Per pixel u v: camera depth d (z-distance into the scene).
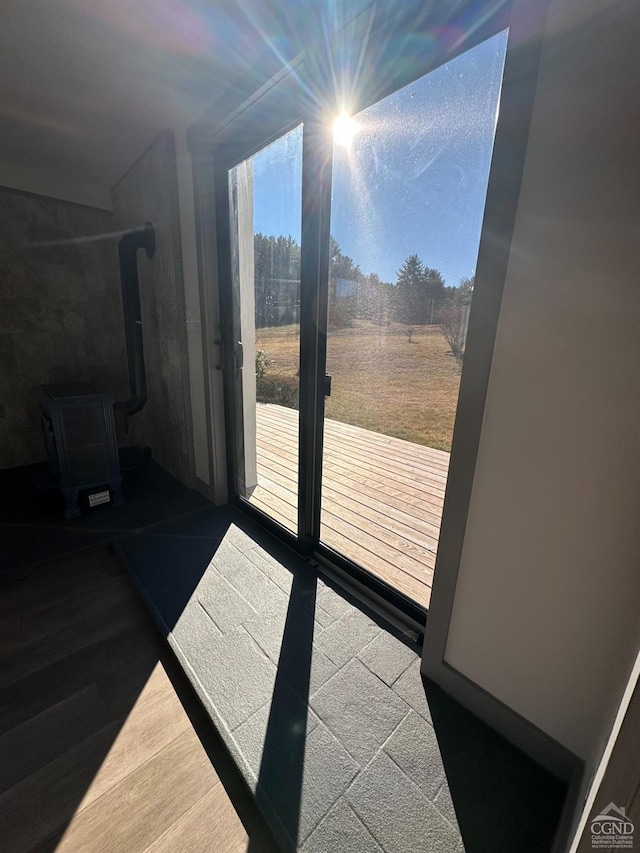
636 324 0.73
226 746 1.05
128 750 1.06
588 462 0.82
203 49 1.54
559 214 0.79
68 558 1.90
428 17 1.04
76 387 2.48
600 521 0.82
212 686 1.22
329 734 1.09
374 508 2.06
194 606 1.57
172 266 2.34
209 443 2.42
